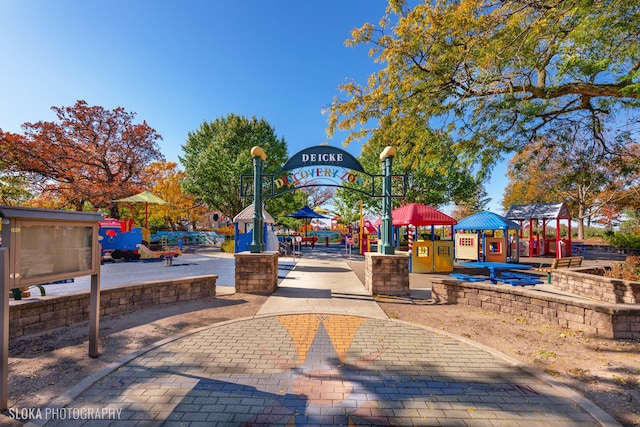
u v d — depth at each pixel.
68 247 3.42
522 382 3.23
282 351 4.00
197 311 5.86
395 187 21.53
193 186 23.28
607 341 4.42
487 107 7.92
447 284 6.79
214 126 25.69
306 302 6.59
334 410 2.70
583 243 26.94
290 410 2.69
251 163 21.25
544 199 31.89
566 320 5.05
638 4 5.25
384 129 8.62
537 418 2.61
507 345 4.29
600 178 9.34
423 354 3.95
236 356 3.82
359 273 10.97
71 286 8.55
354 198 22.97
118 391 2.98
